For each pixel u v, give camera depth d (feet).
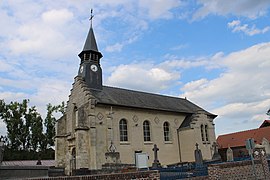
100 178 35.06
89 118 94.02
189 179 44.73
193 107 139.13
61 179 33.83
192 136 114.11
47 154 176.35
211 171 47.09
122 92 118.93
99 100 99.09
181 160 116.47
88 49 112.88
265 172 55.31
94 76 110.22
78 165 88.53
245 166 52.06
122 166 85.46
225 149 148.77
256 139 144.66
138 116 109.70
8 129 173.68
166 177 44.55
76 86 107.14
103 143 94.94
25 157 167.32
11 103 178.81
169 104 129.59
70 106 108.68
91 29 119.03
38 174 77.66
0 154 96.27
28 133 179.11
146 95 129.18
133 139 104.73
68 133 106.11
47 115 190.39
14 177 72.28
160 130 115.24
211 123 123.34
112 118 100.22
